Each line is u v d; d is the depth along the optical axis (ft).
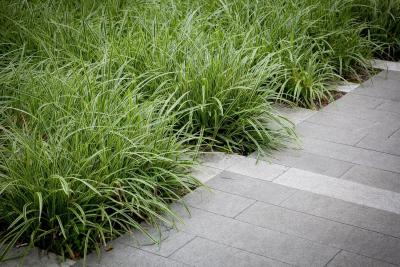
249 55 22.33
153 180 16.15
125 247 14.67
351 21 28.30
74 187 14.76
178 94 19.92
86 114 16.71
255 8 25.85
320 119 22.06
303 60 24.25
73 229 14.53
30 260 14.17
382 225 15.67
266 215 16.03
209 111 19.34
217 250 14.57
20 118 18.78
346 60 26.16
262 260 14.20
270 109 21.86
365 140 20.53
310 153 19.53
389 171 18.53
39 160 14.71
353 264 14.10
